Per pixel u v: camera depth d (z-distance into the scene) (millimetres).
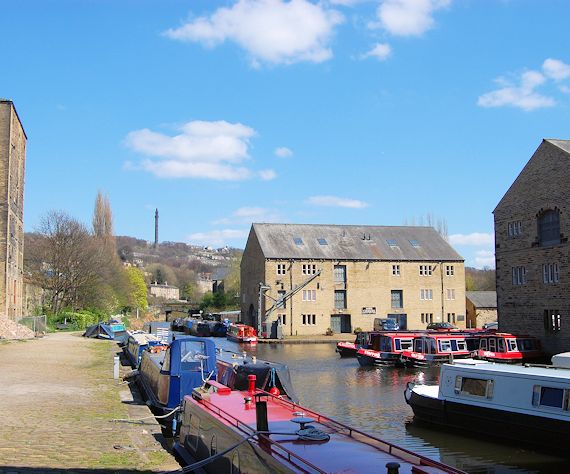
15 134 45375
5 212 42031
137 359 27562
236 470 8430
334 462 7008
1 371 23531
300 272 62719
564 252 34375
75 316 59719
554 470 14680
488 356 34781
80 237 65812
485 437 17641
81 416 14961
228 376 17109
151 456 11055
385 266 65000
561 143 36000
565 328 34281
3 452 10602
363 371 33875
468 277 91625
